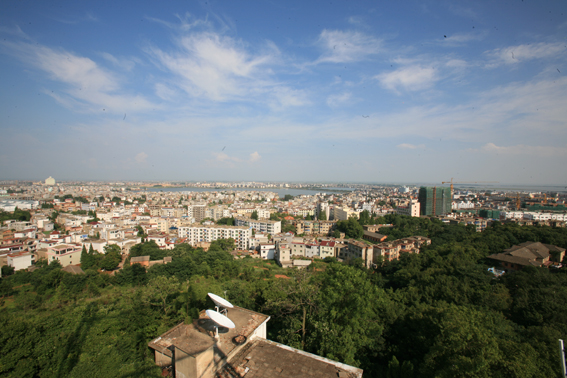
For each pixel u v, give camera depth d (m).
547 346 28.80
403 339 35.19
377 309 39.03
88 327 31.14
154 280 43.69
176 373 18.28
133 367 22.92
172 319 36.19
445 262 65.69
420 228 143.38
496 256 74.12
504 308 44.75
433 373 25.45
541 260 70.56
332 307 30.52
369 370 30.91
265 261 116.62
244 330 22.77
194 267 83.50
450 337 24.52
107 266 92.06
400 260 84.12
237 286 48.31
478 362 21.95
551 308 41.06
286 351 21.33
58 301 61.69
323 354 27.97
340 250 114.88
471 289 49.47
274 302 37.34
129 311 35.66
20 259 90.00
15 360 25.03
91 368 24.02
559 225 131.75
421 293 53.12
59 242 105.88
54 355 26.80
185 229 143.75
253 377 18.61
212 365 18.52
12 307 58.72
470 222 144.88
